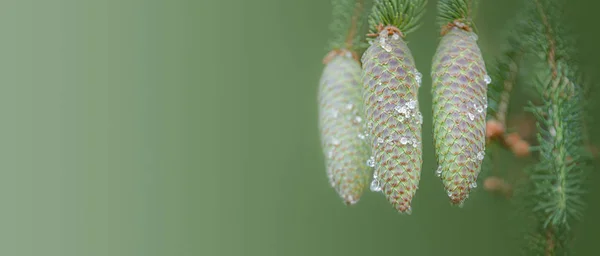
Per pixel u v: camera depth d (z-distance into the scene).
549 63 1.06
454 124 0.98
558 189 1.05
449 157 0.98
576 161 1.06
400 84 0.98
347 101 1.05
